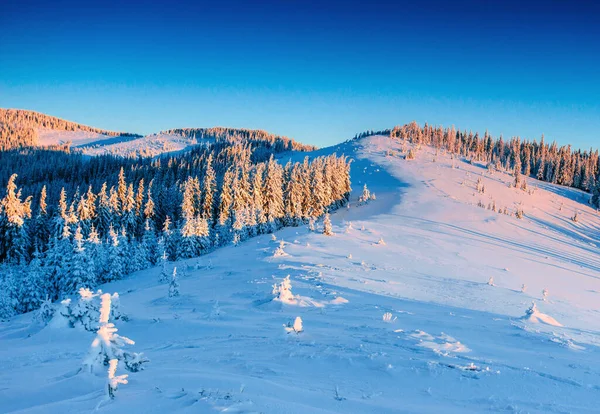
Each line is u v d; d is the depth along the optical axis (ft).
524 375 28.45
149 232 184.65
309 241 155.22
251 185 240.53
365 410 21.15
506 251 193.06
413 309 60.08
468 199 348.79
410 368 29.53
